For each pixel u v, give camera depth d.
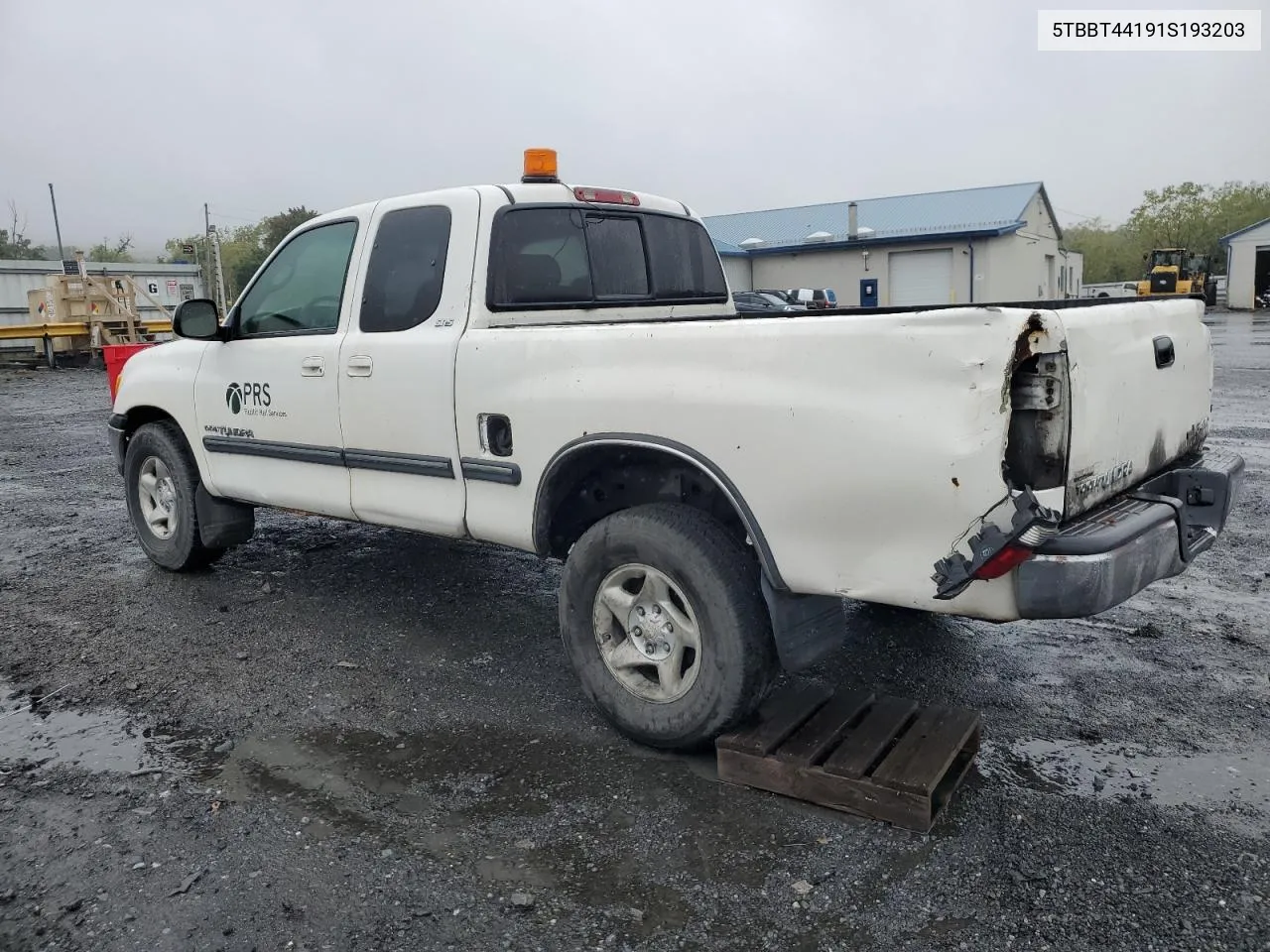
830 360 2.92
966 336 2.66
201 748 3.74
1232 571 5.54
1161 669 4.23
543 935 2.60
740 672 3.25
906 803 3.01
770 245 40.06
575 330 3.60
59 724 3.97
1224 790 3.23
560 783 3.39
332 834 3.11
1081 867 2.83
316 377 4.60
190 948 2.58
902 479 2.79
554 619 5.06
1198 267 54.03
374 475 4.46
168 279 39.09
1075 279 49.69
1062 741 3.62
